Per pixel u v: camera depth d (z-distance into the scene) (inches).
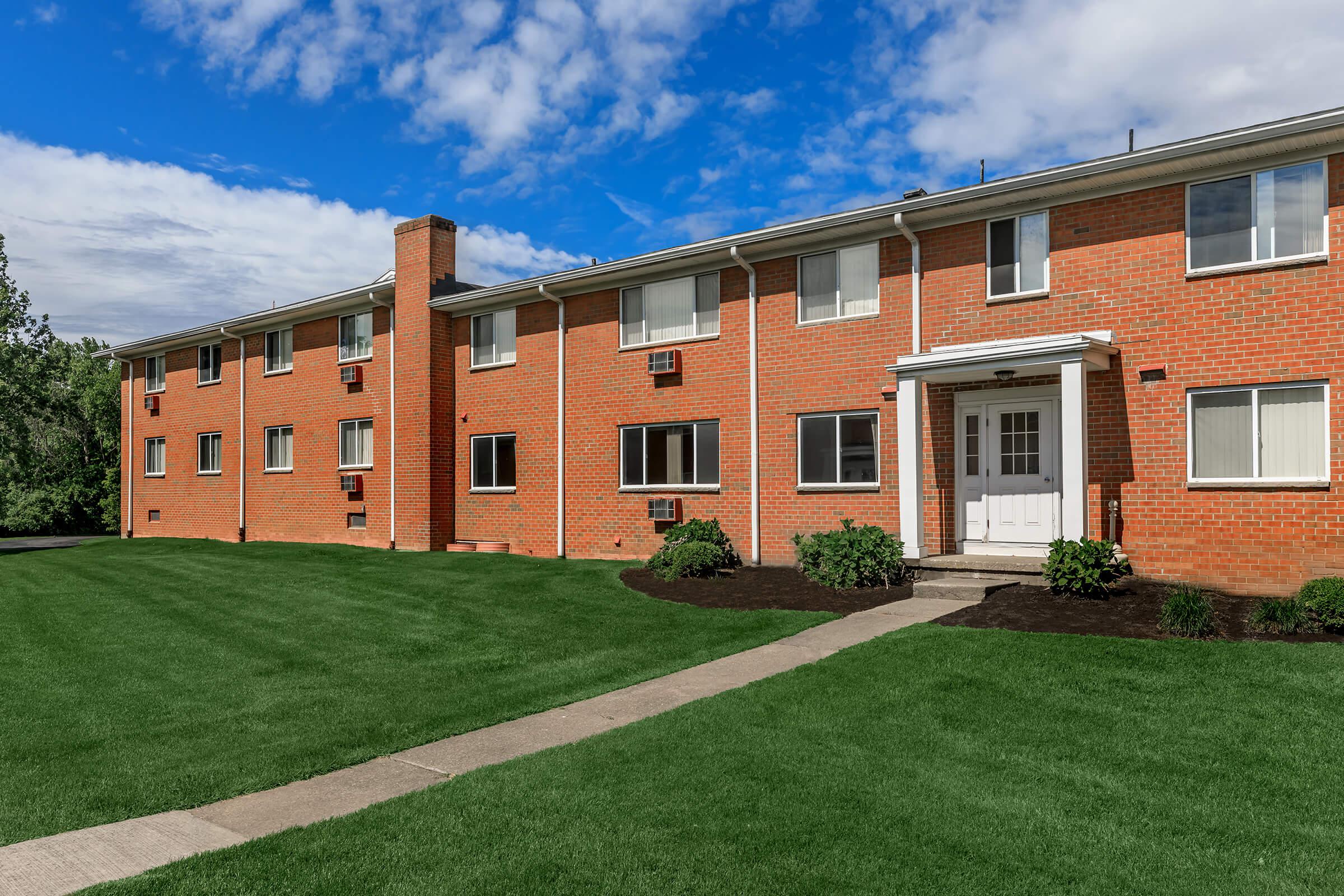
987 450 531.2
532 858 180.2
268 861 180.2
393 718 289.4
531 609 479.8
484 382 800.3
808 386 601.9
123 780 234.8
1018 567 475.2
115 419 1524.4
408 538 819.4
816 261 605.6
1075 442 449.1
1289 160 435.8
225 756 253.9
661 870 175.3
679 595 505.4
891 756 237.8
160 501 1123.9
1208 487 454.3
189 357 1084.5
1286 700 268.2
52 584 630.5
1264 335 441.7
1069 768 226.7
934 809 203.3
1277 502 436.1
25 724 287.9
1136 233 480.4
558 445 740.7
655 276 681.6
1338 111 404.8
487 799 213.3
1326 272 426.0
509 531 778.8
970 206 524.1
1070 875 173.2
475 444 811.4
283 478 957.2
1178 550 461.4
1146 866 176.2
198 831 200.4
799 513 603.8
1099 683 291.6
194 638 423.8
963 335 536.1
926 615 410.9
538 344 761.0
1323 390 427.8
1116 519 480.1
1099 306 490.3
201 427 1063.0
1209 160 449.4
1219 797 207.9
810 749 244.5
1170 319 468.1
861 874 173.5
